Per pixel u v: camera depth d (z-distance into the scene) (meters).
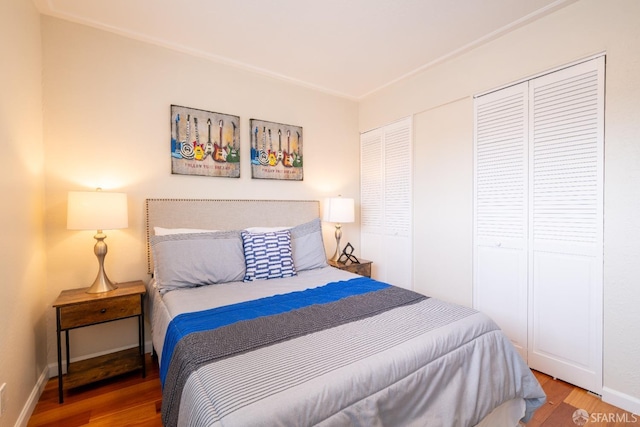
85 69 2.13
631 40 1.67
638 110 1.65
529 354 2.15
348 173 3.57
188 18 2.04
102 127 2.19
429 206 2.84
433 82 2.78
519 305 2.20
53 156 2.03
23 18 1.69
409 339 1.23
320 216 3.34
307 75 2.92
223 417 0.79
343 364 1.04
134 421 1.63
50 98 2.01
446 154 2.69
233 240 2.30
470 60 2.48
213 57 2.56
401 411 1.06
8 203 1.45
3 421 1.36
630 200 1.68
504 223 2.28
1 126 1.38
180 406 0.98
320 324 1.37
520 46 2.15
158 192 2.40
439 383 1.18
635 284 1.67
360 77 2.97
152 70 2.37
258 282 2.17
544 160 2.05
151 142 2.37
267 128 2.93
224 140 2.69
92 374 1.89
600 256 1.80
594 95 1.81
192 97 2.54
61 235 2.06
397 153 3.17
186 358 1.10
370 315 1.49
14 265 1.51
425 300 1.73
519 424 1.54
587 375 1.86
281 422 0.81
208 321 1.41
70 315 1.79
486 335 1.42
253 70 2.79
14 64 1.55
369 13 1.99
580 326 1.89
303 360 1.06
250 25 2.12
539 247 2.08
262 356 1.08
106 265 2.21
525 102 2.14
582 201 1.87
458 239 2.60
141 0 1.86
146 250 2.35
